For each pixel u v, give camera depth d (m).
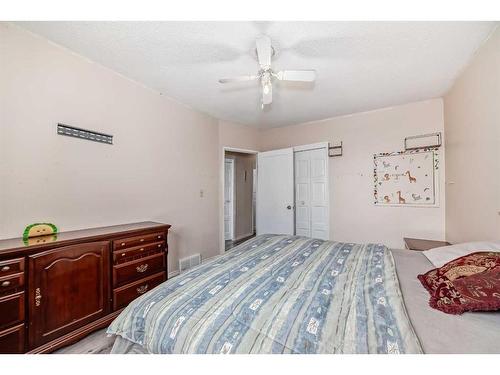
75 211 2.07
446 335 0.82
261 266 1.53
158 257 2.35
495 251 1.35
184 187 3.29
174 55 2.09
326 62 2.16
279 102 3.18
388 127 3.35
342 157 3.74
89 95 2.17
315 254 1.79
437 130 3.00
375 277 1.32
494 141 1.72
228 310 1.00
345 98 3.02
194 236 3.46
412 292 1.17
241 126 4.33
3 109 1.66
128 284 2.06
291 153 4.11
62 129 1.97
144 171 2.72
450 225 2.74
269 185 4.38
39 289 1.52
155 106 2.85
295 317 0.93
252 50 2.01
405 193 3.21
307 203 4.13
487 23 1.63
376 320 0.90
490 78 1.76
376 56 2.06
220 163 3.98
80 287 1.73
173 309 1.04
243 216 5.98
